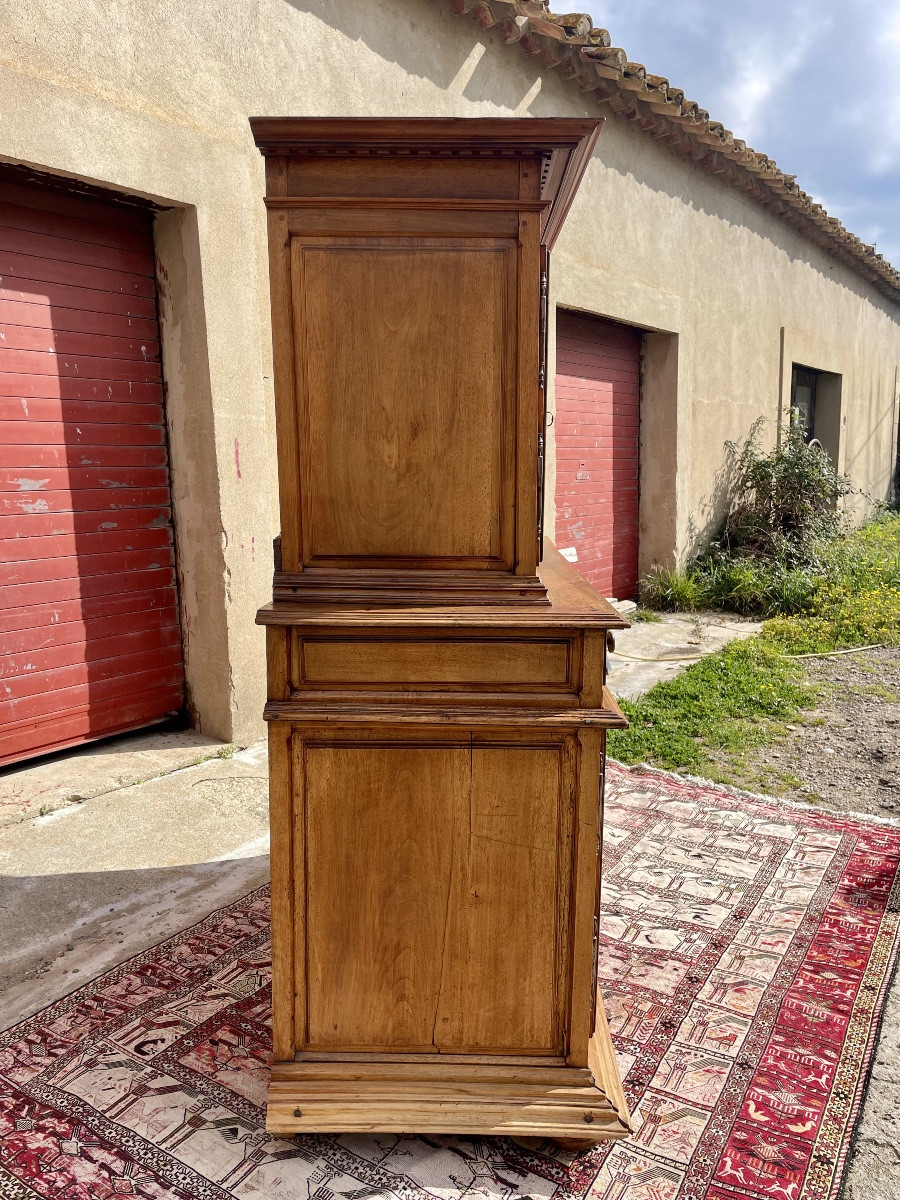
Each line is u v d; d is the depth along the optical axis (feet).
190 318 11.94
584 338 21.16
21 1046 6.32
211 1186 5.12
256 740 13.08
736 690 15.80
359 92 13.83
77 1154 5.33
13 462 10.94
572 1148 5.45
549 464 18.47
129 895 8.58
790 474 27.07
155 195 11.03
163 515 12.86
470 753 5.30
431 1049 5.61
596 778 5.26
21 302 10.84
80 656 11.98
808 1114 5.74
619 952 7.68
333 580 5.23
